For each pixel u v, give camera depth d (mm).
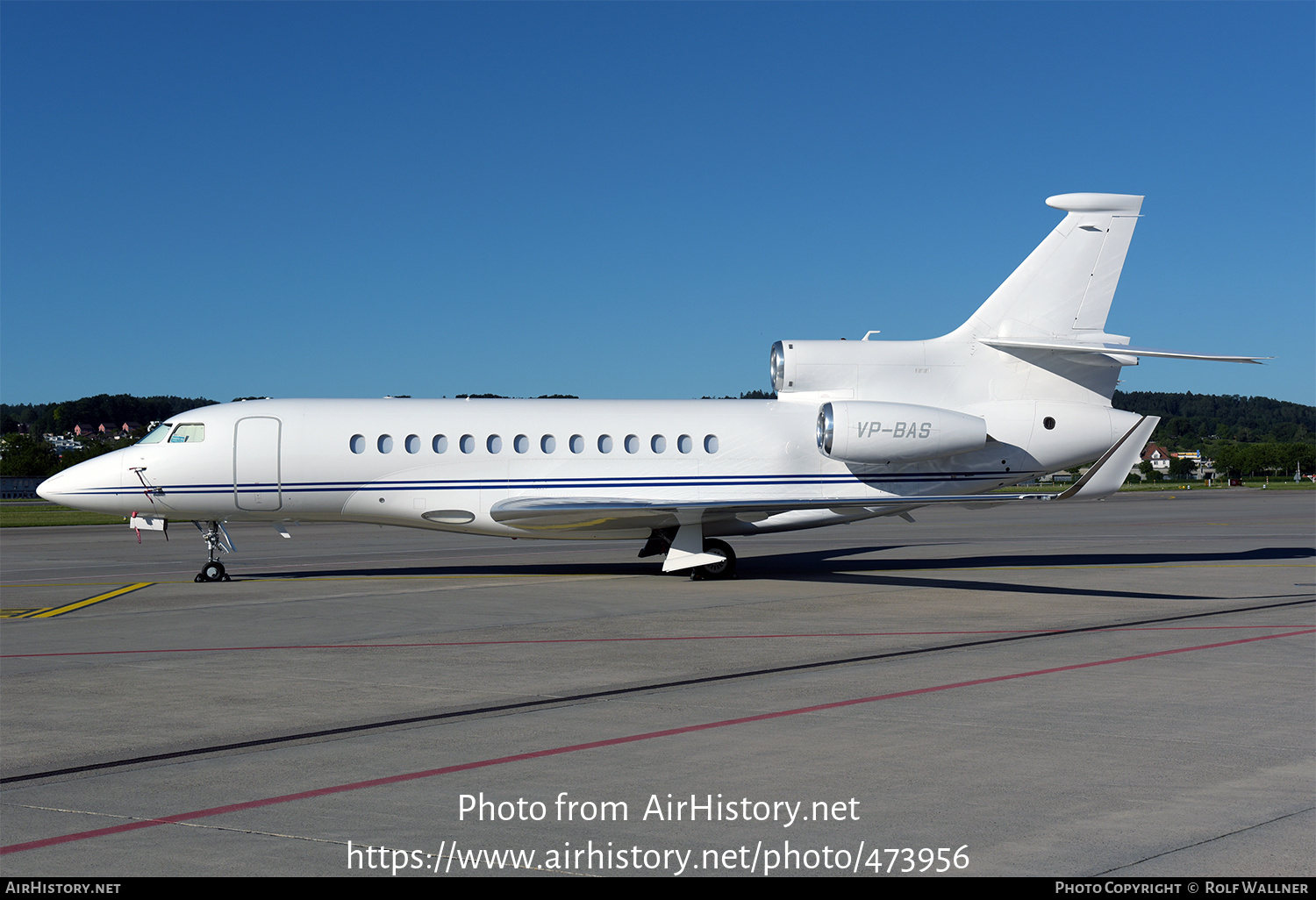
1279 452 151500
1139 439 19406
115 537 36031
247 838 6043
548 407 21375
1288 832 6016
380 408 21078
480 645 12945
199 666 11609
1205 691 9906
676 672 11086
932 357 21875
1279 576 20906
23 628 14609
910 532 35250
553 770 7367
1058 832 6062
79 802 6711
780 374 21906
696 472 21219
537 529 21125
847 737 8227
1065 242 21938
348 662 11773
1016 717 8883
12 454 102438
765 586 19406
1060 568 22938
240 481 20484
